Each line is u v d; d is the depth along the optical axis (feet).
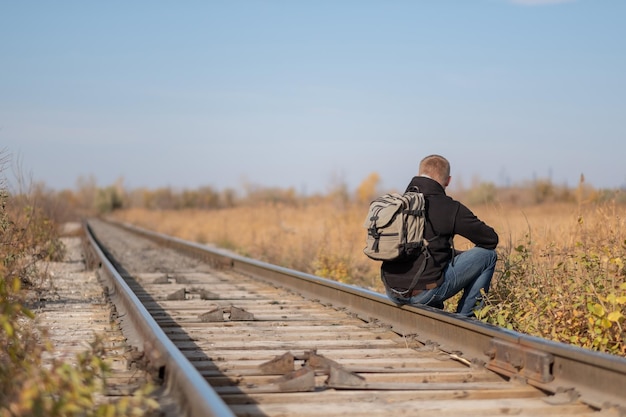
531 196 206.49
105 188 530.27
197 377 22.34
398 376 28.63
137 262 98.02
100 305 50.39
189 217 273.54
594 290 33.60
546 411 24.21
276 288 62.85
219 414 18.24
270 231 127.34
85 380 22.29
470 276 35.63
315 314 47.03
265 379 28.17
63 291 59.11
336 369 27.09
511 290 38.40
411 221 34.17
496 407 24.49
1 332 26.25
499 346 29.45
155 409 22.38
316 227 124.26
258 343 36.19
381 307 42.22
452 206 34.68
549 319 35.29
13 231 51.39
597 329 31.94
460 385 27.37
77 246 135.44
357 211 123.34
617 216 42.06
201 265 92.58
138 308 37.68
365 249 34.73
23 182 73.82
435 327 35.29
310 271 79.92
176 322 42.55
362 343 36.17
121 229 238.27
